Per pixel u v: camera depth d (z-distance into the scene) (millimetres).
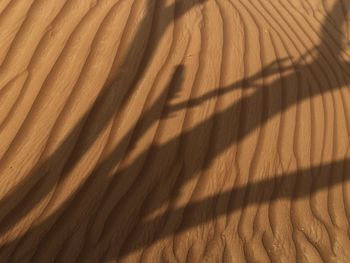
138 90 4016
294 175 3990
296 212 3793
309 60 5090
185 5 4766
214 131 3975
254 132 4094
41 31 4113
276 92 4441
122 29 4320
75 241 3285
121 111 3881
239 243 3494
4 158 3510
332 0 7215
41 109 3756
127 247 3320
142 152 3732
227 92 4223
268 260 3463
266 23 5266
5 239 3227
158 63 4215
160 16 4543
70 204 3436
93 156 3645
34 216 3342
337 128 4441
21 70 3893
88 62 4055
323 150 4238
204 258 3361
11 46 3979
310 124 4359
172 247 3375
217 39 4594
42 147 3602
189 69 4250
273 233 3615
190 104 4047
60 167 3557
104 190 3531
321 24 6324
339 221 3834
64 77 3936
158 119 3906
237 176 3826
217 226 3543
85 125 3758
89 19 4301
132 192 3562
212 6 4945
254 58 4617
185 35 4484
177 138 3854
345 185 4070
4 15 4125
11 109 3711
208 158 3840
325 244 3668
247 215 3658
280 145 4117
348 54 5793
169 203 3572
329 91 4766
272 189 3852
